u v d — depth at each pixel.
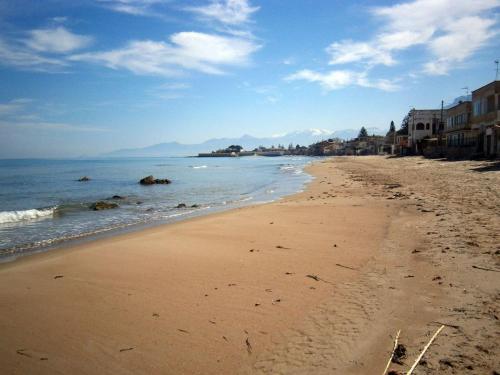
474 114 46.84
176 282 6.74
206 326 4.97
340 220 12.48
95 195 26.98
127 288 6.54
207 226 12.37
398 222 11.45
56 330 5.04
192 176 49.59
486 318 4.68
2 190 31.22
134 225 14.44
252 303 5.66
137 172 62.94
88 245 10.50
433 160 51.84
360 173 40.34
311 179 36.91
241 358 4.20
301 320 5.02
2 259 9.48
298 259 7.93
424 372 3.71
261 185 33.16
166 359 4.24
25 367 4.19
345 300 5.59
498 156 37.00
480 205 12.89
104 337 4.80
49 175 54.47
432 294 5.58
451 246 8.03
